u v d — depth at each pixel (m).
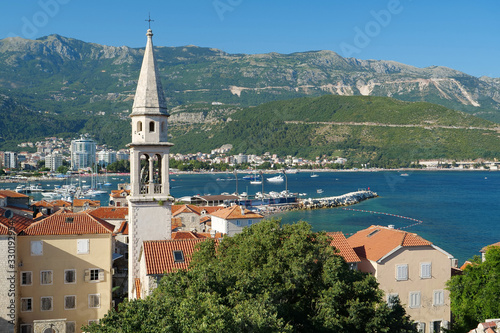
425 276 68.06
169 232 65.38
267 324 36.75
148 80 64.81
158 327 36.34
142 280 62.69
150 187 64.81
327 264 50.75
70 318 74.25
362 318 49.50
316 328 46.47
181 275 44.59
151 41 65.81
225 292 43.38
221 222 139.75
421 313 67.88
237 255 54.09
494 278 60.78
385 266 66.62
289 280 48.91
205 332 33.41
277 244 54.00
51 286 73.50
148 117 64.31
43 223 74.88
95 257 75.25
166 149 65.19
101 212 134.88
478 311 61.03
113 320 41.34
